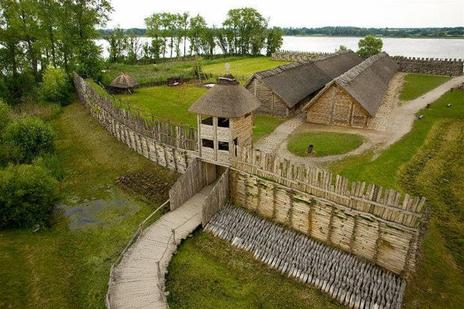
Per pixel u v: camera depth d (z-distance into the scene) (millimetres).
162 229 21594
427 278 17312
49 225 23578
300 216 20328
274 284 18250
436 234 19891
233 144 23047
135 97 50812
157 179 27969
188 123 37531
